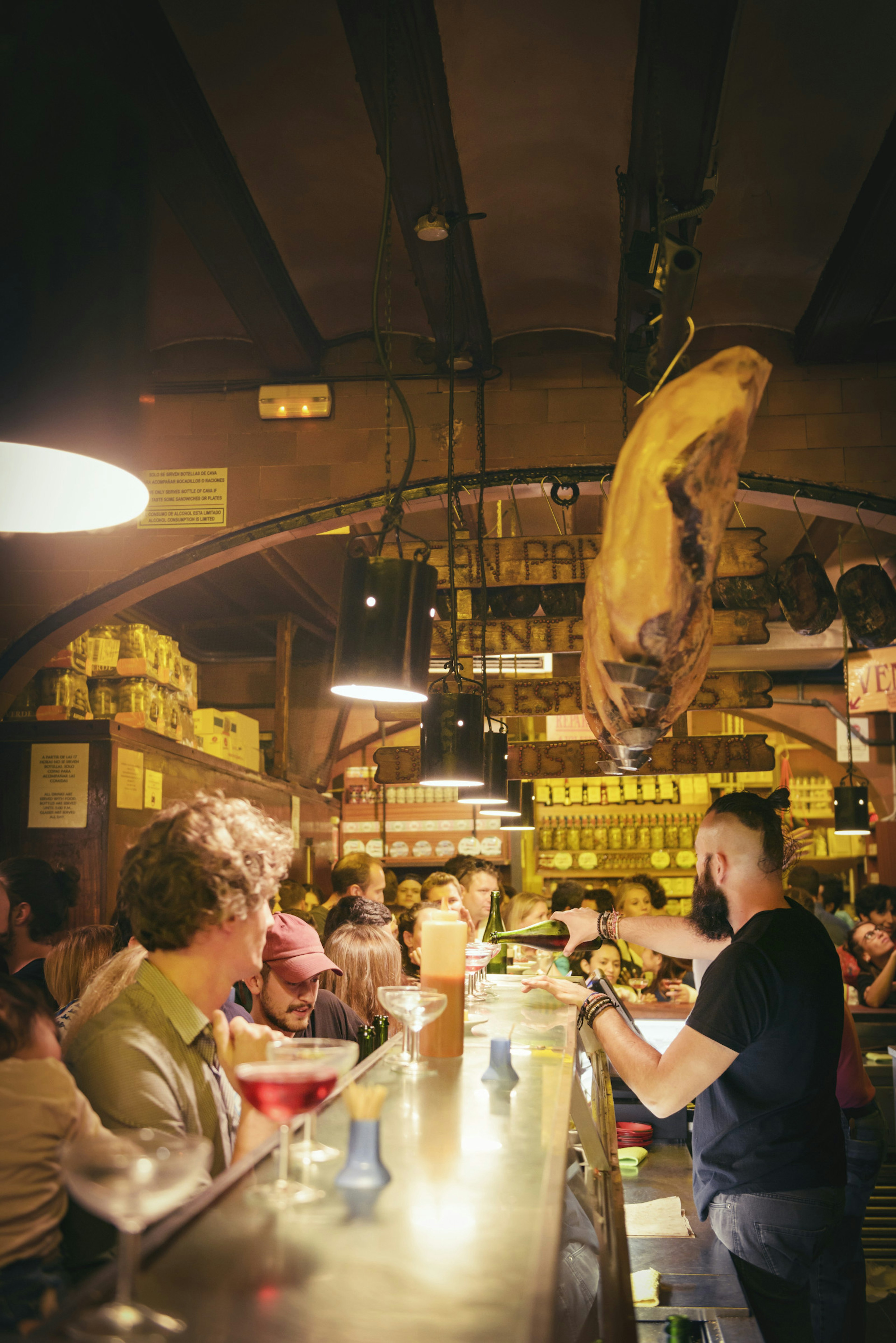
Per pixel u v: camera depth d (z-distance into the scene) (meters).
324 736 8.94
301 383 4.69
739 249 4.01
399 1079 1.61
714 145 2.90
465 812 10.36
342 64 3.02
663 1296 2.04
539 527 6.91
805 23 2.88
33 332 1.11
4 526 1.35
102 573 4.64
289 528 4.68
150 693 5.10
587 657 1.94
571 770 6.06
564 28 2.90
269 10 2.81
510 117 3.27
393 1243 0.89
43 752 4.56
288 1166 1.13
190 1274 0.82
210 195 3.37
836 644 8.44
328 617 7.79
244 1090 1.11
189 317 4.52
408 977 4.37
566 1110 1.40
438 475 4.62
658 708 1.76
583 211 3.78
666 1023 4.37
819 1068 2.15
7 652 4.63
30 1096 1.26
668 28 2.58
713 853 2.40
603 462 4.57
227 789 6.28
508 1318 0.74
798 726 10.49
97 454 1.12
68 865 4.48
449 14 2.83
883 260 3.77
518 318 4.55
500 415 4.64
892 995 5.52
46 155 1.14
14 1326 1.01
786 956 2.15
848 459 4.51
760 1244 2.08
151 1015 1.47
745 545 4.78
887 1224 4.20
